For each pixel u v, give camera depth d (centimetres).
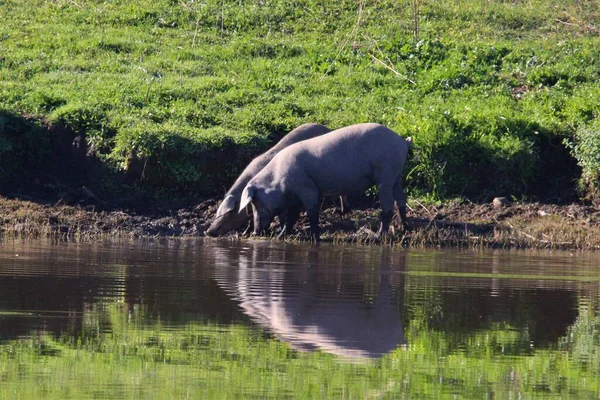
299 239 5562
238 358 2652
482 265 4562
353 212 5947
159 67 7869
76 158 6391
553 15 9175
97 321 3062
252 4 9181
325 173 5431
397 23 8794
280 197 5466
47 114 6625
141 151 6138
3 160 6272
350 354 2734
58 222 5684
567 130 6488
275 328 3023
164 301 3412
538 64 7938
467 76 7681
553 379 2547
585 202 6125
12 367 2517
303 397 2305
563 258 4941
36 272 3969
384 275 4144
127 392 2316
